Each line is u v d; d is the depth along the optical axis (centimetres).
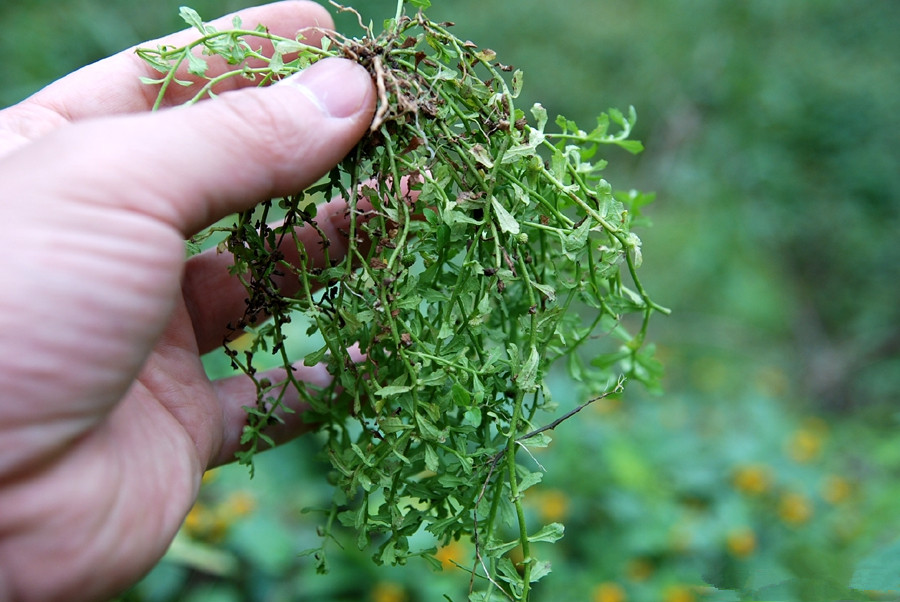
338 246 26
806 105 97
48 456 19
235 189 20
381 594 34
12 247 18
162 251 19
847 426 62
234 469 37
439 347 21
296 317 42
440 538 22
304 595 34
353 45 22
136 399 23
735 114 96
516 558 37
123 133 19
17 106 25
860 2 108
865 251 87
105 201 19
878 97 97
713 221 84
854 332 80
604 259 22
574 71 94
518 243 22
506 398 23
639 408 52
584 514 40
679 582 37
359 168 22
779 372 70
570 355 25
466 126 22
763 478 44
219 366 39
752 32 102
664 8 103
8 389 19
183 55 22
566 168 22
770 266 85
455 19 92
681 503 43
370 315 21
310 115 20
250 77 22
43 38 58
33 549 20
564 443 42
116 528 21
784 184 91
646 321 24
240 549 34
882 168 92
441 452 23
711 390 61
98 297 19
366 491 22
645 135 94
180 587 34
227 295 27
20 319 18
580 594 36
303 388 23
